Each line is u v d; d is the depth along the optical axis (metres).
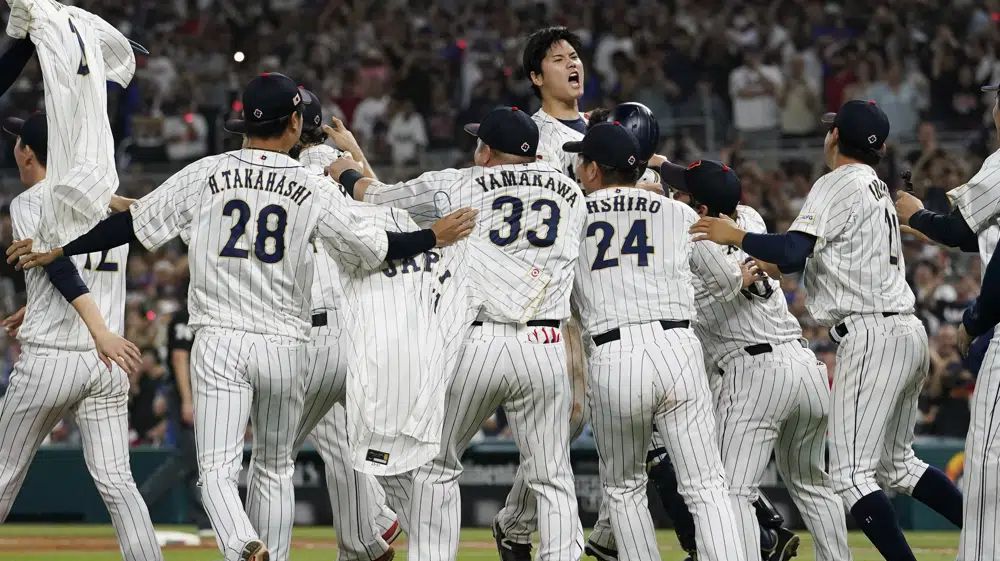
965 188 14.23
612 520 16.47
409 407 15.14
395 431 15.14
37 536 28.56
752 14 54.06
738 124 48.44
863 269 16.53
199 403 14.88
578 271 16.41
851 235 16.48
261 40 57.50
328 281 17.06
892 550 16.38
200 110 50.44
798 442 17.62
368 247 14.91
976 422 13.72
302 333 15.39
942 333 32.97
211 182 14.89
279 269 14.96
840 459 16.67
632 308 15.96
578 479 29.61
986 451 13.57
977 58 48.72
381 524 18.75
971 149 44.94
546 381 15.62
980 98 48.00
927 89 48.31
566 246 15.79
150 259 45.44
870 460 16.61
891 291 16.66
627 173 16.50
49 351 16.28
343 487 17.95
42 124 17.17
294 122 15.28
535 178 15.84
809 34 52.06
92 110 16.12
